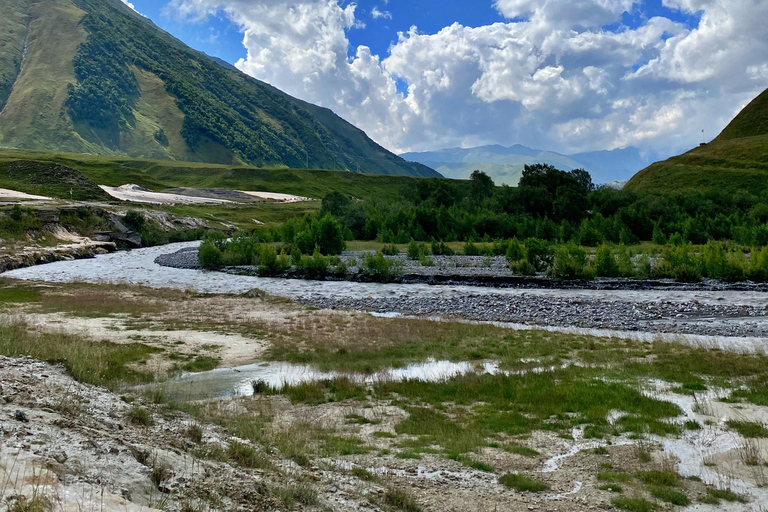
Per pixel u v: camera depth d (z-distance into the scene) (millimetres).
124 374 18203
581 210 113875
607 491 10188
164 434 10383
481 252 78375
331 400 17016
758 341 27031
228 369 21016
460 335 28094
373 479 10398
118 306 34938
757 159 169750
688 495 10055
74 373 14773
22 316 27844
